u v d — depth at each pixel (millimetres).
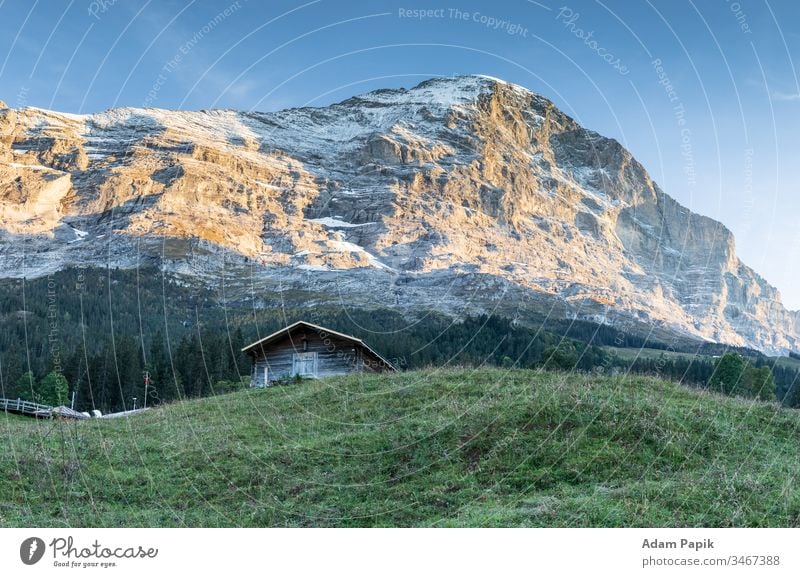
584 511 14148
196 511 16250
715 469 17078
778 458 18047
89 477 18359
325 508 16188
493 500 15992
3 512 15688
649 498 14844
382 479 17750
